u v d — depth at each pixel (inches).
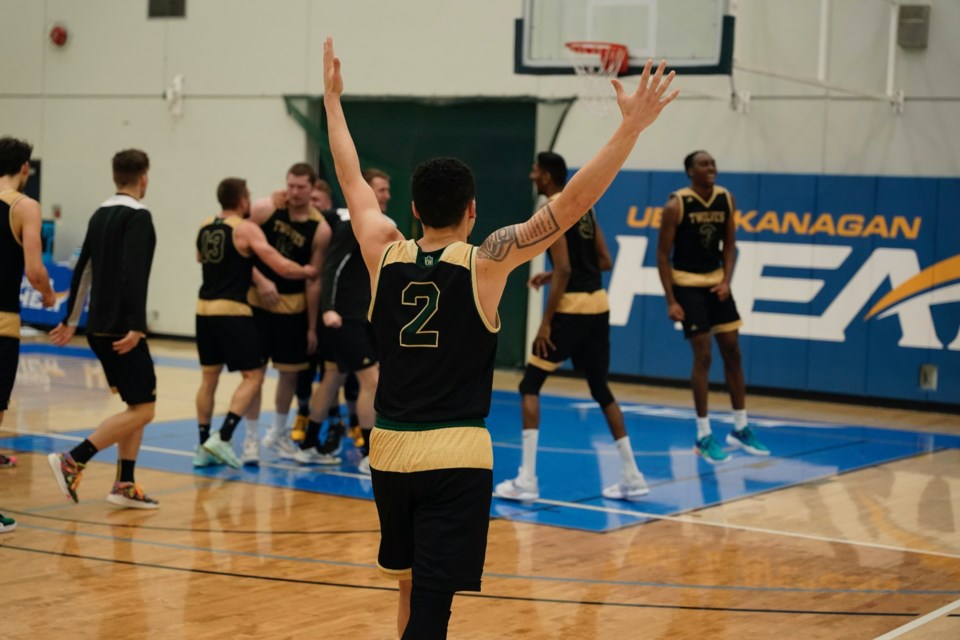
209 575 299.3
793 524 380.2
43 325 983.0
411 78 880.3
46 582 288.5
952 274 700.0
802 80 687.7
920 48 714.8
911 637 257.9
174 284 986.7
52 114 1028.5
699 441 497.0
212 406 463.2
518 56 697.6
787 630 263.0
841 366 735.1
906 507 413.4
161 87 981.8
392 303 185.0
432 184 184.9
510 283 843.4
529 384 409.4
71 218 1024.9
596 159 173.2
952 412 705.0
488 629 261.0
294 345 478.3
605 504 407.2
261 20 938.1
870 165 732.0
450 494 179.0
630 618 271.3
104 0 1000.9
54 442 497.0
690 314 489.7
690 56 657.6
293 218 465.1
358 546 334.6
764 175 753.6
